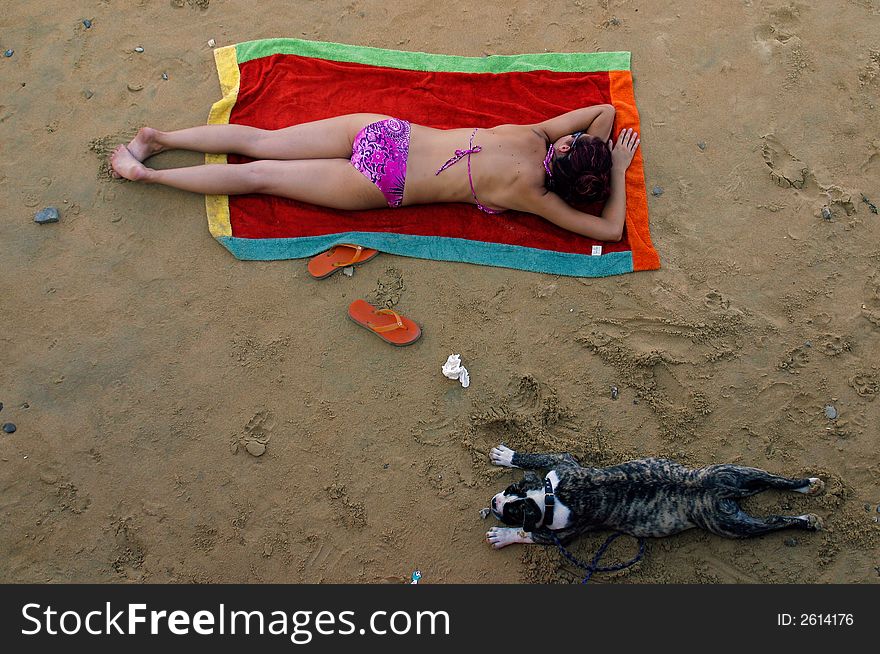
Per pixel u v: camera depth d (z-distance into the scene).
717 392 3.96
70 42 4.52
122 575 3.64
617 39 4.65
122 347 3.96
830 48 4.67
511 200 4.09
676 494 3.58
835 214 4.30
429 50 4.61
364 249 4.16
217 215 4.19
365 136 4.03
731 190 4.34
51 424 3.83
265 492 3.78
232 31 4.61
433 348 4.02
